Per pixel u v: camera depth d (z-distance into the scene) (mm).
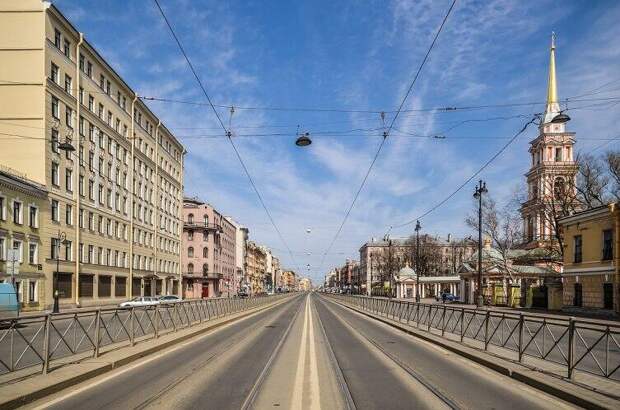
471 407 7699
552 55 59188
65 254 42594
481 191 45062
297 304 62969
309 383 9703
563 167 62594
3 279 34188
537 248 62094
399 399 8297
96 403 7914
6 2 39938
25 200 37156
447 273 110438
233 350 15008
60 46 42344
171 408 7645
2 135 39500
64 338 10766
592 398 7742
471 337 15828
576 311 38906
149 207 63938
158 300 47438
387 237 83875
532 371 10211
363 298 44000
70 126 43719
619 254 33906
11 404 7512
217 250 101750
